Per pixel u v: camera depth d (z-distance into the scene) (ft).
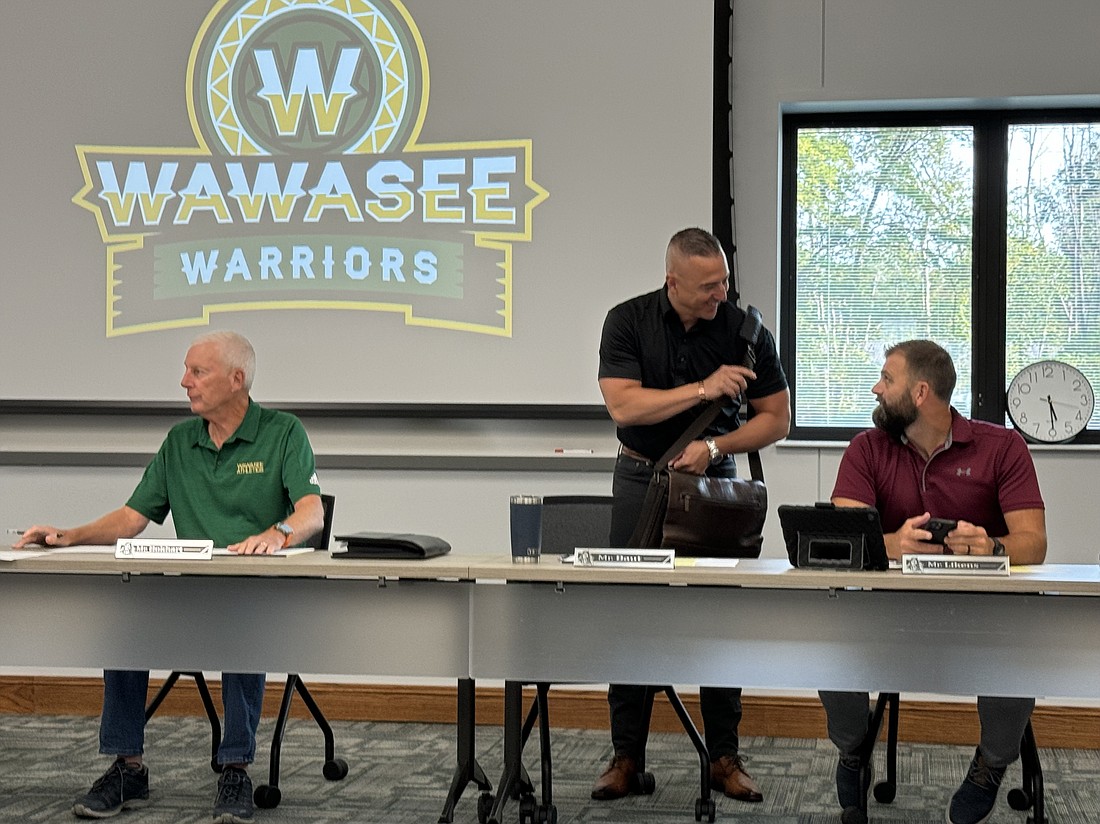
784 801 11.98
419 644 9.48
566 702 15.29
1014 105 15.44
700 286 11.43
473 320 15.42
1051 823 11.32
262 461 11.57
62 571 9.55
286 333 15.64
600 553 9.22
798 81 15.31
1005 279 15.71
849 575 8.65
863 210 15.93
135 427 15.89
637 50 15.24
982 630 8.81
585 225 15.29
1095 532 14.93
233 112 15.76
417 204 15.53
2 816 11.29
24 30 15.93
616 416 11.67
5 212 15.92
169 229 15.79
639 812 11.57
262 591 9.64
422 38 15.56
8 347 15.89
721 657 9.08
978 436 10.82
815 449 15.20
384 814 11.45
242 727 11.12
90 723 15.35
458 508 15.48
